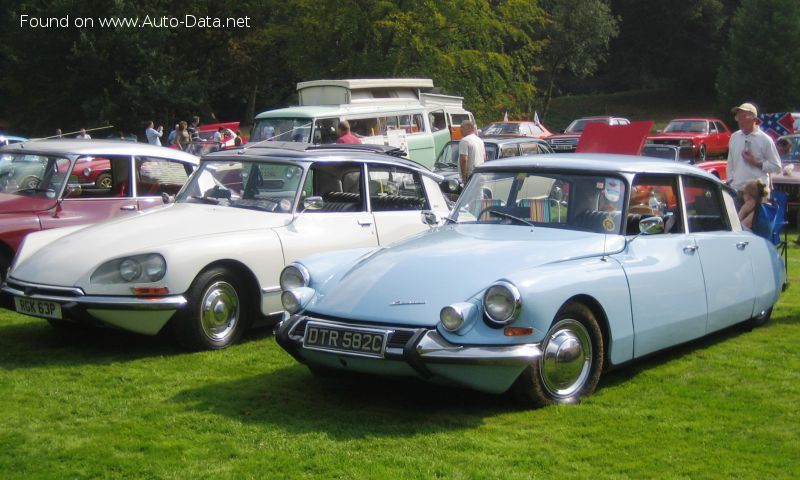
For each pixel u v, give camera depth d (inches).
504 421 202.2
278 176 306.2
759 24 1784.0
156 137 1040.2
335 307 210.8
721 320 260.5
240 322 282.0
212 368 252.7
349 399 221.9
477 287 204.1
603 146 417.7
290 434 194.1
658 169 248.5
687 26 2330.2
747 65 1797.5
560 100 2380.7
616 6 2385.6
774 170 366.9
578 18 1932.8
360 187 317.7
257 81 1833.2
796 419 202.4
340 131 616.7
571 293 206.5
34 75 1544.0
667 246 242.1
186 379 241.1
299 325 214.2
